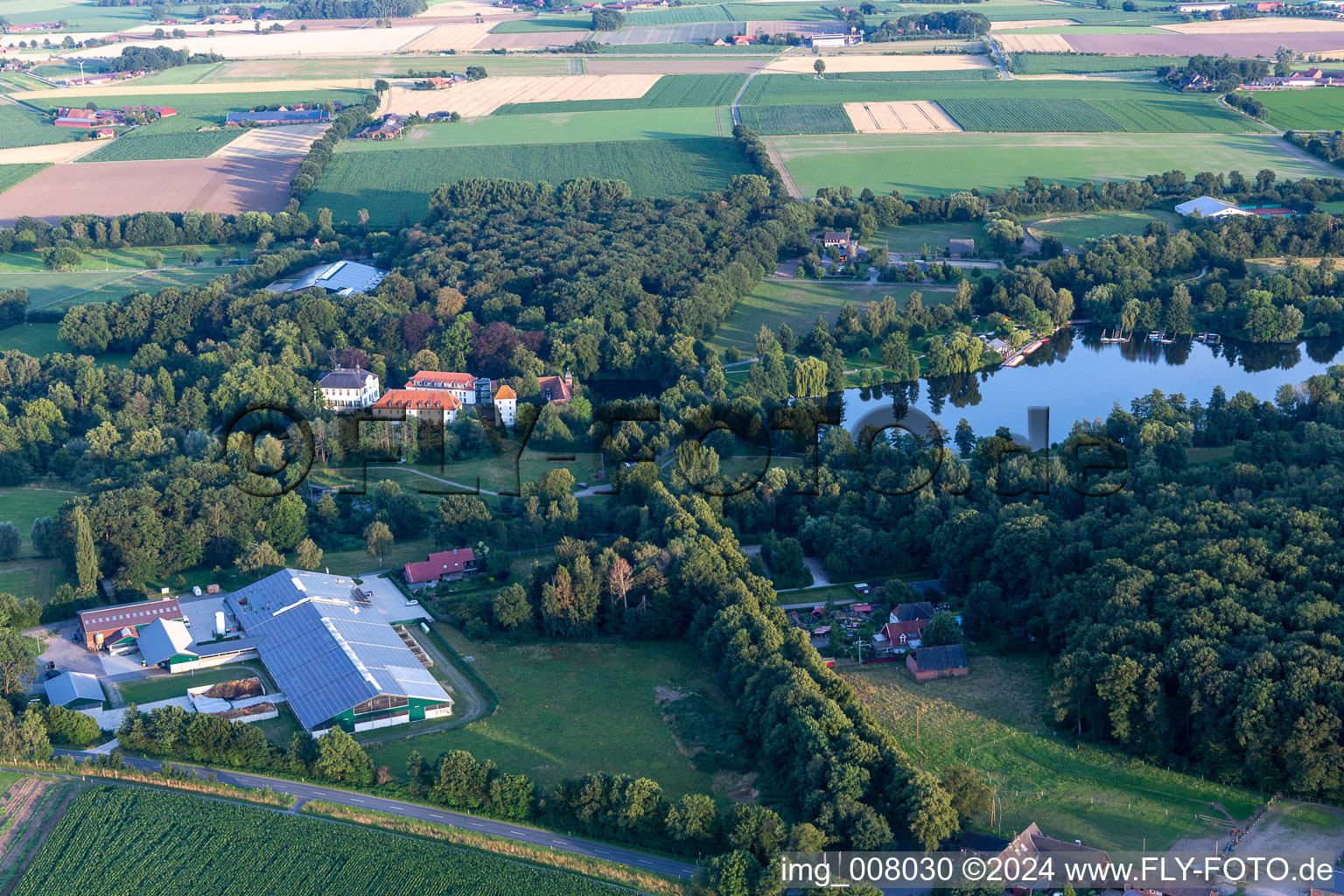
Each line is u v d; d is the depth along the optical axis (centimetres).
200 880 19750
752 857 19275
